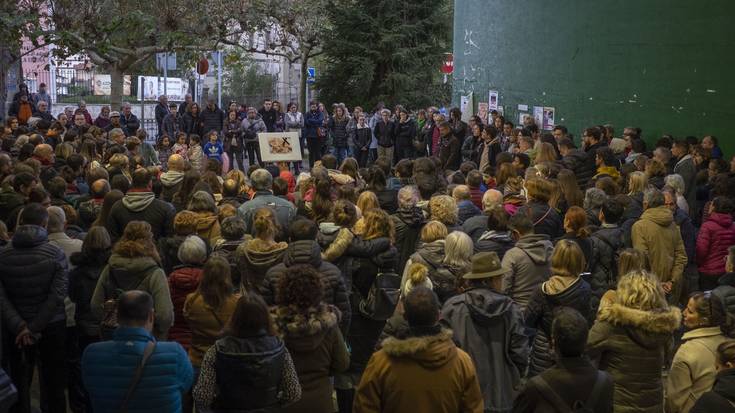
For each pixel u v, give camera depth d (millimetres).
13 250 6562
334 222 7180
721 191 10125
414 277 6230
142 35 22953
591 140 13516
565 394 4348
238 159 23469
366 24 32312
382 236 7133
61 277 6637
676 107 15500
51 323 6883
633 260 6773
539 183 8367
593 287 7602
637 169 11961
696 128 14984
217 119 23391
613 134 16109
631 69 16828
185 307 5941
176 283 6410
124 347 4730
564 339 4402
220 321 5848
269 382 4664
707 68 14641
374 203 8234
